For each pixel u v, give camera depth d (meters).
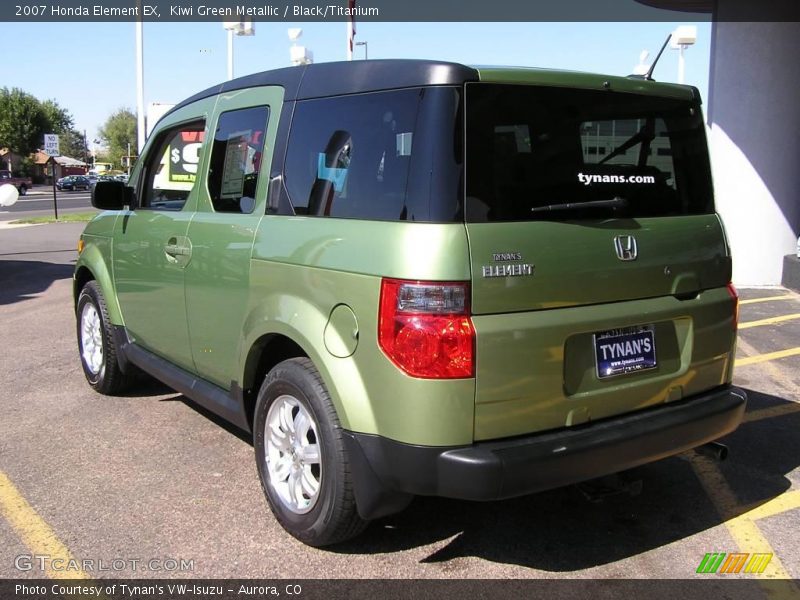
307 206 3.21
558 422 2.85
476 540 3.33
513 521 3.52
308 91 3.36
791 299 9.23
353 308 2.83
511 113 2.82
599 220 2.98
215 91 4.10
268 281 3.29
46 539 3.28
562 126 2.94
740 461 4.30
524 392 2.74
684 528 3.47
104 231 5.11
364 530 3.23
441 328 2.60
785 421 4.95
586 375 2.93
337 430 2.92
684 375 3.25
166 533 3.34
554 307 2.82
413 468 2.67
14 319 8.27
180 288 4.06
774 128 9.91
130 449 4.33
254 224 3.46
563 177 2.92
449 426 2.63
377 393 2.74
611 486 3.27
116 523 3.43
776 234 10.20
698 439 3.17
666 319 3.17
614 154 3.10
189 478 3.93
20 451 4.29
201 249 3.81
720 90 10.11
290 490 3.28
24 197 48.84
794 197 10.19
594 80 3.04
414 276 2.63
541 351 2.76
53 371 6.02
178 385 4.21
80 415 4.93
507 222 2.74
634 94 3.19
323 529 3.05
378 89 2.99
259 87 3.71
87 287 5.35
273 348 3.46
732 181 10.20
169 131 4.50
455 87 2.72
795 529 3.46
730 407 3.30
